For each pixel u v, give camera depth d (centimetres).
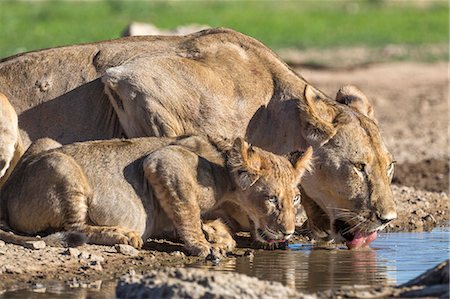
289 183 1347
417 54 4619
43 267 1263
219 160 1372
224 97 1488
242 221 1459
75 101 1521
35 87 1526
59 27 5097
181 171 1345
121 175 1366
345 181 1416
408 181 2106
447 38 5278
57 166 1341
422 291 1117
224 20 5881
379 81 3809
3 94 1477
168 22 5500
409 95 3481
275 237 1338
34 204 1351
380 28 5744
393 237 1561
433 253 1418
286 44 4862
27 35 4684
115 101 1485
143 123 1467
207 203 1366
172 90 1473
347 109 1469
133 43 1555
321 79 3806
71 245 1334
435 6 7562
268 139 1494
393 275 1260
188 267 1298
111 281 1216
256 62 1526
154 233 1416
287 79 1511
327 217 1469
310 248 1457
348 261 1356
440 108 3209
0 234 1336
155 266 1301
